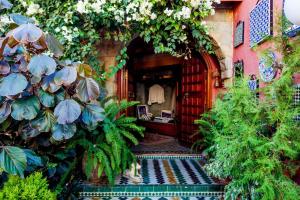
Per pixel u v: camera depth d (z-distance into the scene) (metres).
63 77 2.52
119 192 4.27
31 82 2.48
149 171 5.12
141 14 4.64
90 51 4.87
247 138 2.74
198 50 5.79
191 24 5.02
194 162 5.83
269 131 2.93
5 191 2.15
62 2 4.72
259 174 2.68
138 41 6.38
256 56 4.12
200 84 6.32
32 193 2.16
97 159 4.07
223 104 3.26
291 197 2.57
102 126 4.25
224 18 5.47
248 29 4.57
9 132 2.89
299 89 2.84
